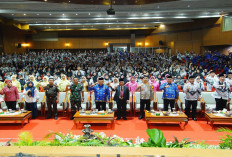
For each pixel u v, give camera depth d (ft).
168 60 82.38
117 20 96.32
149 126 22.57
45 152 5.80
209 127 22.21
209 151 5.86
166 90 24.68
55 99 25.58
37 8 70.64
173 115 22.00
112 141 10.78
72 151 5.90
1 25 88.28
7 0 60.29
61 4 65.36
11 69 63.41
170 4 66.64
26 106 25.49
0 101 25.67
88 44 128.16
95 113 22.88
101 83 24.63
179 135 19.79
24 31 106.01
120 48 116.37
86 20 92.94
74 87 25.21
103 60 80.69
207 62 69.67
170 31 108.78
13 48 109.29
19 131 21.09
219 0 61.46
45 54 96.48
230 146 9.11
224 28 80.23
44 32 125.80
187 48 100.42
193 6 69.51
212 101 28.55
